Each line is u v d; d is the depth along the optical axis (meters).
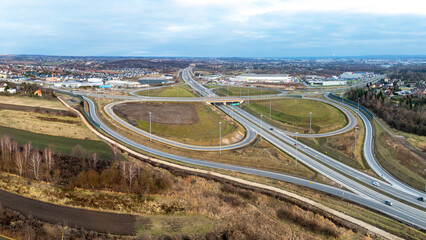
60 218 75.31
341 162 135.12
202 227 76.75
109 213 79.00
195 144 146.00
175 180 99.75
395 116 193.00
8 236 67.06
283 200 94.12
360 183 114.19
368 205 98.00
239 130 171.12
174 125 169.75
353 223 83.31
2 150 97.25
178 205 85.19
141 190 88.81
